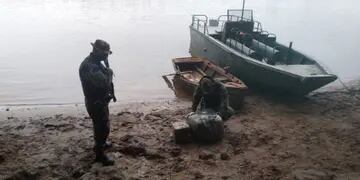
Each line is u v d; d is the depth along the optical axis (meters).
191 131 7.13
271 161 6.45
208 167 6.19
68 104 10.38
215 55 12.26
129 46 17.39
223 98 7.44
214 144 7.11
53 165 6.06
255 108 9.46
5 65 14.26
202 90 7.56
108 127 5.96
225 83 9.64
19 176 5.58
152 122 8.34
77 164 6.12
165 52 16.33
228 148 6.94
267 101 10.04
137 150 6.61
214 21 15.24
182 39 18.92
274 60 10.55
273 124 8.30
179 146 6.97
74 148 6.79
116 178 5.61
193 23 15.08
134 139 7.24
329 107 9.55
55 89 11.78
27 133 7.69
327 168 6.20
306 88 9.40
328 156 6.65
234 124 8.28
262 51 11.10
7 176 5.55
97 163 6.10
